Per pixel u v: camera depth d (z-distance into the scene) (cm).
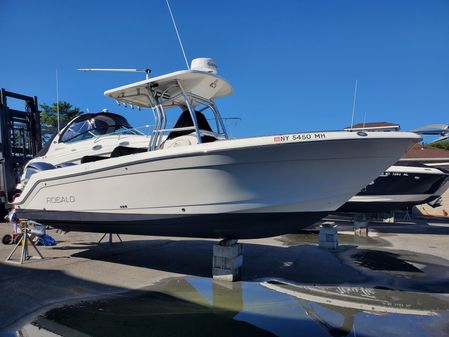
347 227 1238
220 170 438
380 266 599
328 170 441
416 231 1109
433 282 503
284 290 452
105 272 524
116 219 509
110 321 346
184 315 364
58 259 598
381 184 1037
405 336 321
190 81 527
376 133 424
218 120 604
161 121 540
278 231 488
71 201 552
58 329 325
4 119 1130
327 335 321
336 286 479
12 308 373
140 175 477
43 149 817
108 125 757
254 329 332
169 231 499
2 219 1155
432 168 1047
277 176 441
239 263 502
